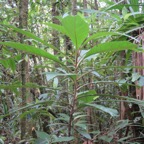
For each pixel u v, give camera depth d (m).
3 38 1.88
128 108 1.76
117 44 1.00
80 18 0.92
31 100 2.06
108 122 1.86
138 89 1.61
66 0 2.95
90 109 1.70
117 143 1.50
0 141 1.46
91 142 1.42
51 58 1.11
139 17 1.79
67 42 2.34
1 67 1.95
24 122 1.56
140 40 1.66
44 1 2.98
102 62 1.73
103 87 1.97
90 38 1.08
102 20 2.22
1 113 1.84
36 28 2.74
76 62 1.15
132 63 1.79
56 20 2.65
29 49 1.06
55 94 1.65
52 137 1.22
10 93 2.08
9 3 2.59
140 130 1.75
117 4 1.90
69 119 1.32
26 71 1.74
